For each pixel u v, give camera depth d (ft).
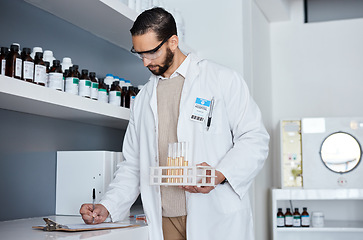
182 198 5.64
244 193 5.62
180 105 5.67
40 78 5.48
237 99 5.82
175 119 5.78
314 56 13.28
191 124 5.66
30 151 6.49
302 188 10.82
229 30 9.94
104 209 5.66
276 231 10.71
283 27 13.56
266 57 12.86
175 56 5.81
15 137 6.22
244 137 5.68
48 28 6.91
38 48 5.86
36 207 6.56
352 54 13.01
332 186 10.67
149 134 5.93
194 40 10.16
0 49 5.27
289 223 11.15
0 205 5.95
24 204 6.34
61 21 7.21
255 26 11.48
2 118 6.01
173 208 5.69
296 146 11.03
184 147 5.21
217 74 5.92
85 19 7.24
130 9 7.10
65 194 6.90
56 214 6.93
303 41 13.38
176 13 9.04
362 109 12.81
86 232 4.75
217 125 5.73
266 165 12.29
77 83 6.29
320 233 11.65
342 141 10.75
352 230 10.57
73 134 7.45
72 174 6.88
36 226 5.14
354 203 12.39
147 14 5.31
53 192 6.93
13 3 6.22
